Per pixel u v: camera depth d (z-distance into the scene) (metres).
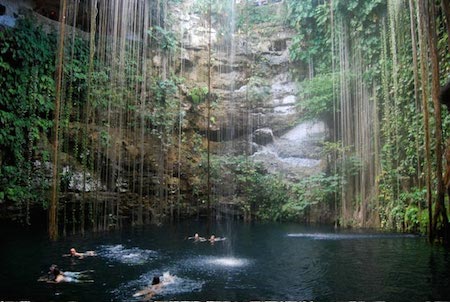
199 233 9.66
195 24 14.13
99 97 10.62
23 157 9.18
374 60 11.12
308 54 13.26
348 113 11.31
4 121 8.87
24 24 9.69
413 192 9.20
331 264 6.03
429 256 6.33
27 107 9.41
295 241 8.30
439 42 8.68
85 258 6.48
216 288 4.83
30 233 8.62
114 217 10.66
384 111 10.52
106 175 10.51
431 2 6.76
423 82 7.01
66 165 9.82
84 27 11.45
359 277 5.23
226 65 14.33
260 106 14.18
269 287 4.89
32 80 9.58
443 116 8.55
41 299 4.35
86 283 5.02
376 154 10.46
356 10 11.30
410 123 9.57
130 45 11.30
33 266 5.79
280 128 13.85
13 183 8.88
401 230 9.40
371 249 7.12
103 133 10.84
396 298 4.33
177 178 12.78
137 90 11.52
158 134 12.23
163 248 7.53
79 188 10.00
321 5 12.59
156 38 12.54
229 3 14.34
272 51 14.47
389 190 9.93
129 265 6.04
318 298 4.41
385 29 10.63
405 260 6.10
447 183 6.81
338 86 11.98
